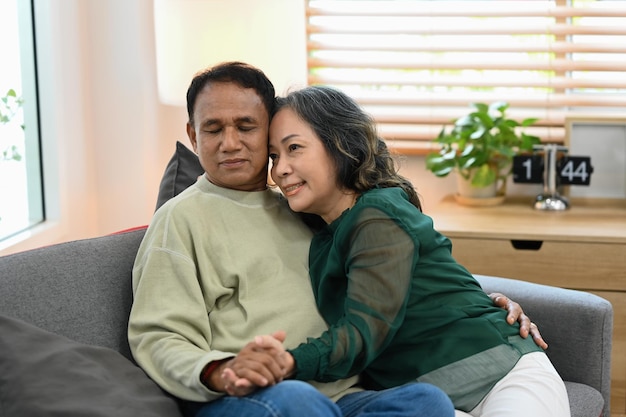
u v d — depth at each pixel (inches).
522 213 111.3
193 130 70.0
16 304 61.1
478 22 121.6
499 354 65.2
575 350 76.6
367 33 123.1
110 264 67.7
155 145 119.8
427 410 54.6
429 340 65.1
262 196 69.1
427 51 122.8
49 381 54.0
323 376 58.2
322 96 67.1
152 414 54.2
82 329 63.8
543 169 114.8
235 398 53.4
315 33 124.2
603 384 76.7
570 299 77.2
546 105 122.0
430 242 65.1
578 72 123.3
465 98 123.9
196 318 61.0
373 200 63.3
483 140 112.2
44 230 102.3
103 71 115.8
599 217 108.8
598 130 116.3
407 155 126.4
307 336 63.7
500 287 80.3
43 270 63.7
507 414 61.5
